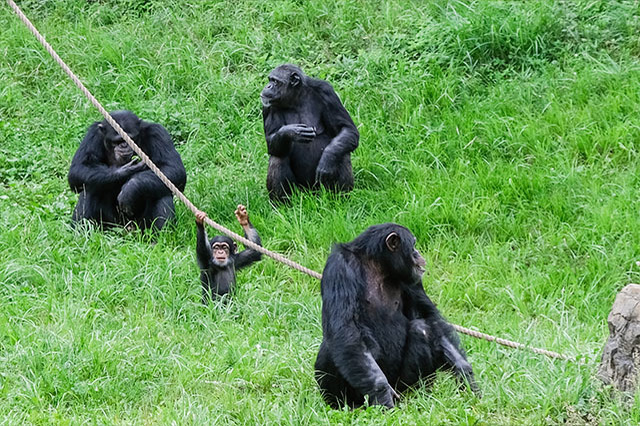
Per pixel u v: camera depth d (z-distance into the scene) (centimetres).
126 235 1570
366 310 1052
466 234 1540
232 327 1272
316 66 2022
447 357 1059
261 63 2048
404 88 1895
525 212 1564
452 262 1468
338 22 2114
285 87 1683
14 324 1263
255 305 1348
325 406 1039
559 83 1880
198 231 1345
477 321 1323
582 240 1492
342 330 1010
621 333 1005
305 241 1519
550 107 1803
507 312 1360
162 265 1427
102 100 1969
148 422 1034
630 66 1895
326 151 1658
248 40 2105
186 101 1959
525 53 1959
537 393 1018
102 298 1359
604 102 1816
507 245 1495
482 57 1966
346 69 1991
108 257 1463
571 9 2042
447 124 1805
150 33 2141
